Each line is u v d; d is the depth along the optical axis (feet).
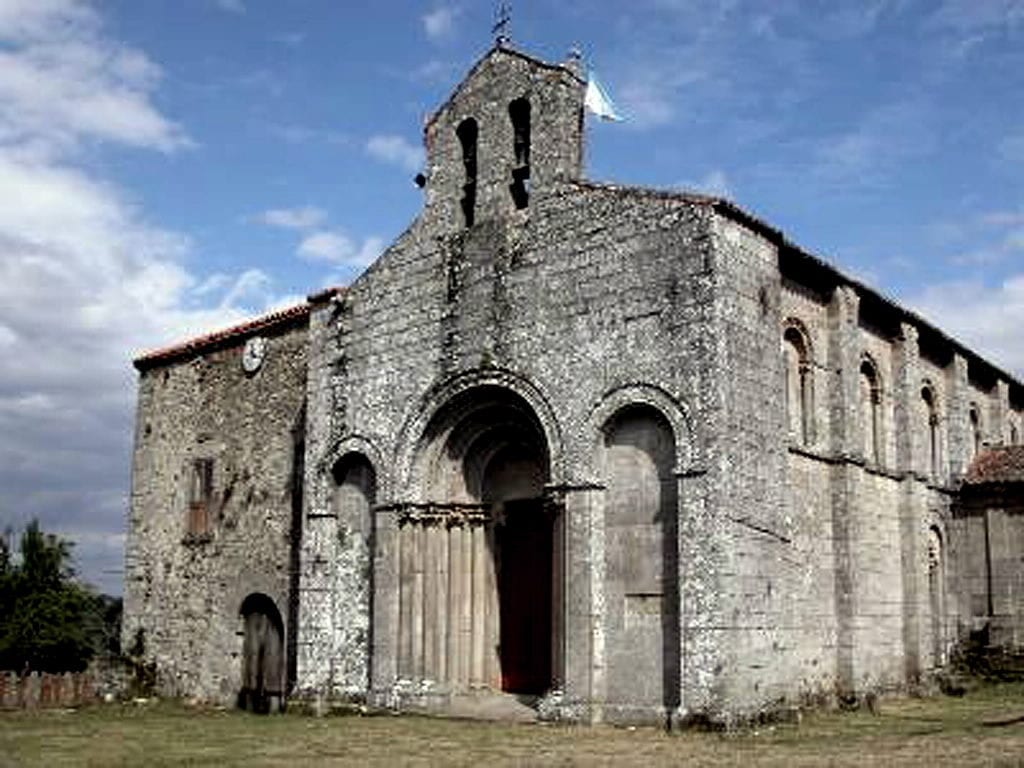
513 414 78.89
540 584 79.97
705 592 63.77
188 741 62.39
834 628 78.28
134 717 81.56
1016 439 131.54
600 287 72.28
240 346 105.40
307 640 84.38
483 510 82.48
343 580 84.99
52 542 119.75
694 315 67.41
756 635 66.18
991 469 108.27
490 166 81.46
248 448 102.12
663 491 68.03
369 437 84.12
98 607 129.90
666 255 69.46
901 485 92.68
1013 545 102.32
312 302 90.68
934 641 98.22
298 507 96.07
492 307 78.23
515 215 78.74
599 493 70.44
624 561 68.90
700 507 64.85
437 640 79.41
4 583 114.62
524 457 81.76
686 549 64.90
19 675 97.09
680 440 66.49
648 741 58.54
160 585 107.14
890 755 50.93
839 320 83.41
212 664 100.07
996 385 122.01
